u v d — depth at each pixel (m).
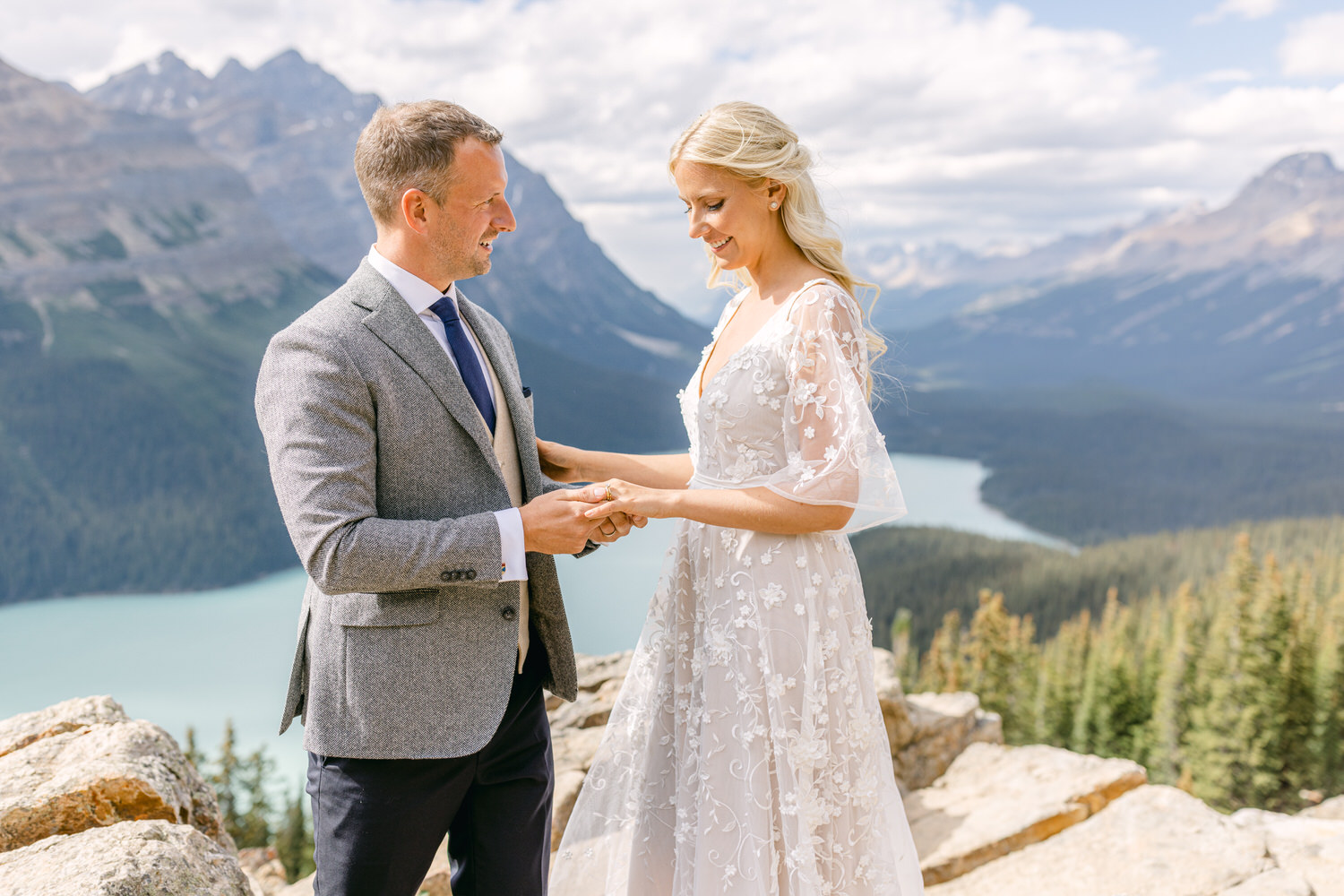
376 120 1.87
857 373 2.05
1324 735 39.66
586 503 1.92
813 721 2.03
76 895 1.63
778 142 2.06
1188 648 45.06
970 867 3.34
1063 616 100.75
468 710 1.86
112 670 102.44
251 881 2.62
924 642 97.62
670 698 2.30
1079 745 46.53
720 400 2.10
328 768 1.87
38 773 2.27
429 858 1.92
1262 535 115.44
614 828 2.34
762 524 1.98
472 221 1.87
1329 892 2.96
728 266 2.19
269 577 151.38
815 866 2.00
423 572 1.72
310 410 1.71
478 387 1.99
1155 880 3.04
